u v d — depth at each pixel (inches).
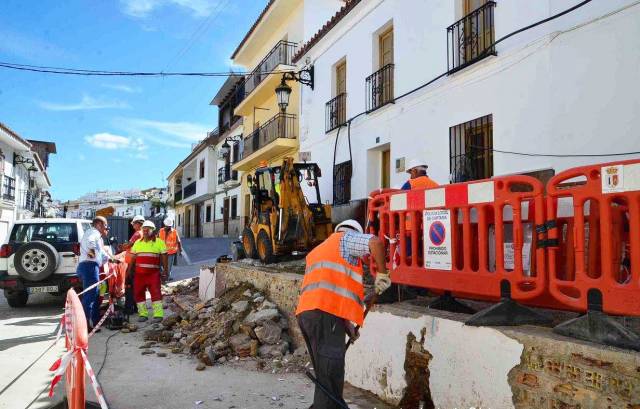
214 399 178.9
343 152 510.3
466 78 336.2
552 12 272.4
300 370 212.2
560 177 126.3
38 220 399.2
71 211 3243.1
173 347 257.8
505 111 302.2
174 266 674.8
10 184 1154.7
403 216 181.3
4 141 1075.9
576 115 257.1
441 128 361.4
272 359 228.4
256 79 880.3
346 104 506.9
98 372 213.3
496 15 312.2
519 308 139.6
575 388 114.0
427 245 168.4
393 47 426.9
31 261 359.6
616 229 123.9
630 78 232.1
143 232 334.6
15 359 236.2
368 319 185.2
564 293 135.7
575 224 122.8
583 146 253.0
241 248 465.1
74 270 376.5
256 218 423.8
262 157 811.4
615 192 114.2
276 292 274.2
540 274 131.6
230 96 1186.0
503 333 131.6
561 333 123.3
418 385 160.2
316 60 582.6
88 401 165.0
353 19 493.7
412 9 399.2
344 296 137.2
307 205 408.5
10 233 389.1
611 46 240.7
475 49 335.6
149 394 184.5
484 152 327.9
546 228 130.7
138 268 328.5
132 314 361.1
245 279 329.4
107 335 292.5
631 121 231.1
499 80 307.9
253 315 257.4
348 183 507.2
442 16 364.2
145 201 2482.8
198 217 1581.0
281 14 784.3
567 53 262.4
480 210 148.9
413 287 199.0
